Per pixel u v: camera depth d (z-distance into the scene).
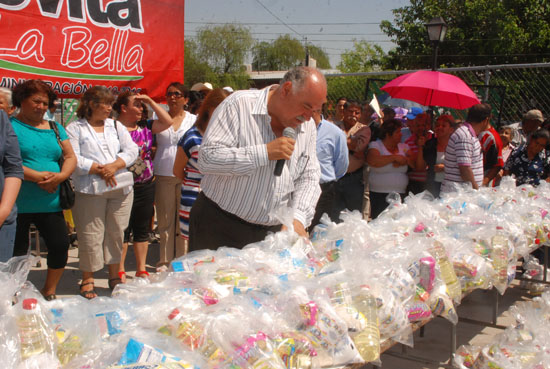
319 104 2.51
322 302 1.89
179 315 1.69
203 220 2.85
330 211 4.75
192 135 4.08
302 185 2.92
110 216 4.31
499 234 3.14
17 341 1.45
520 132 7.19
